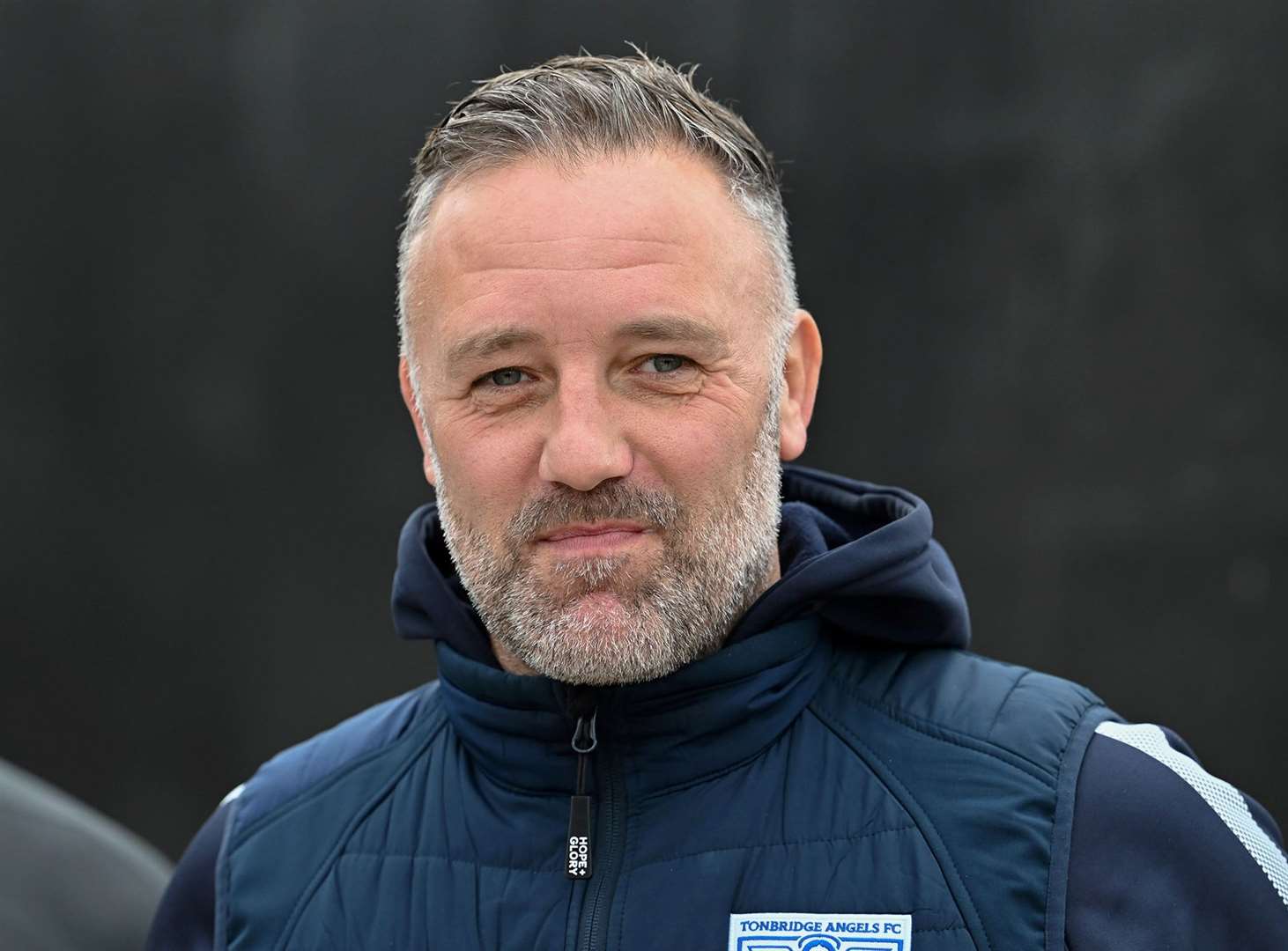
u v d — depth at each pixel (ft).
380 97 13.78
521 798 5.05
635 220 4.71
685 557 4.76
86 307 14.32
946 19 12.76
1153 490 12.51
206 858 5.51
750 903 4.71
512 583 4.81
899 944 4.56
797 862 4.74
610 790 4.94
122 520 14.33
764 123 12.97
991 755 4.77
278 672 14.16
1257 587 12.26
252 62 14.01
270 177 14.05
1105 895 4.50
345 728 5.70
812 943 4.62
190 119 14.14
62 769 14.38
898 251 12.91
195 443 14.23
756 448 4.95
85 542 14.38
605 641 4.71
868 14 12.84
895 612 5.21
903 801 4.76
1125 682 12.57
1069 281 12.63
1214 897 4.57
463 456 4.85
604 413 4.68
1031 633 12.77
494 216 4.77
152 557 14.29
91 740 14.37
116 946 6.13
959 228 12.82
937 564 5.36
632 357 4.71
